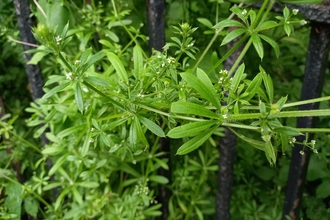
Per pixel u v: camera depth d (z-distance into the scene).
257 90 0.31
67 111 0.43
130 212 0.47
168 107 0.33
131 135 0.32
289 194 0.48
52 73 0.55
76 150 0.46
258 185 0.62
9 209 0.50
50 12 0.45
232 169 0.50
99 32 0.47
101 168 0.49
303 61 0.62
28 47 0.46
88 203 0.49
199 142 0.29
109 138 0.39
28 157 0.56
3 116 0.50
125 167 0.49
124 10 0.48
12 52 0.57
